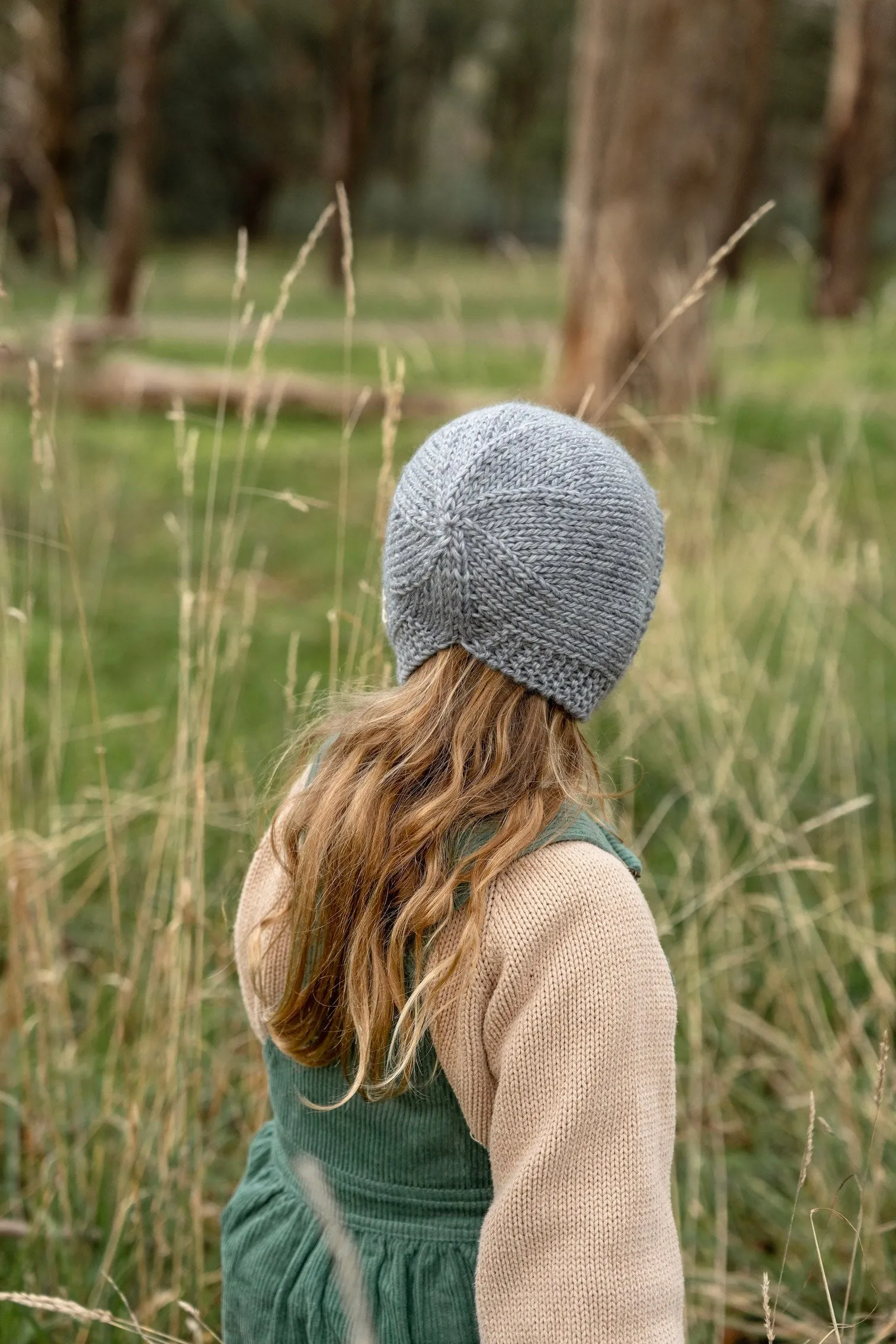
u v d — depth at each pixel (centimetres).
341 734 120
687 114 619
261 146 2969
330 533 580
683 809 319
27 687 382
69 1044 216
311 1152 122
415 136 3219
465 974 106
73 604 447
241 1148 213
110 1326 180
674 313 198
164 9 1238
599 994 102
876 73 1445
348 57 2266
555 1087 102
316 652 437
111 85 2311
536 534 107
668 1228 104
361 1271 114
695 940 237
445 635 112
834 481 391
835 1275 207
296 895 116
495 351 862
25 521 405
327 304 1534
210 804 235
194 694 215
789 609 374
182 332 1260
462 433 113
